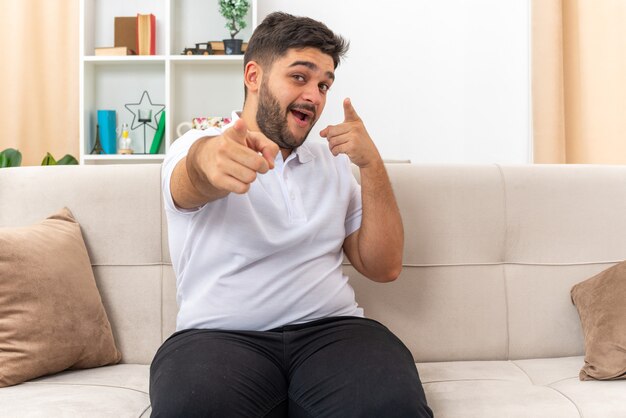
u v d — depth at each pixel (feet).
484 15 12.30
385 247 4.97
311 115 4.66
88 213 5.54
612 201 5.84
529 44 12.07
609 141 11.59
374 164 4.87
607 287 5.23
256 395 3.91
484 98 12.35
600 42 11.62
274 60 4.63
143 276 5.49
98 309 5.14
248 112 4.86
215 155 3.39
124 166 5.68
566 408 4.16
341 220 4.90
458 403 4.25
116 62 12.10
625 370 4.70
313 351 4.27
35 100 12.39
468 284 5.62
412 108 12.41
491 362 5.45
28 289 4.72
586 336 5.16
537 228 5.74
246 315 4.50
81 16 11.71
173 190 4.06
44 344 4.67
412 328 5.54
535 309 5.65
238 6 11.82
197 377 3.76
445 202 5.68
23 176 5.62
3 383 4.47
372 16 12.34
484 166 5.86
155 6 12.48
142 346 5.42
